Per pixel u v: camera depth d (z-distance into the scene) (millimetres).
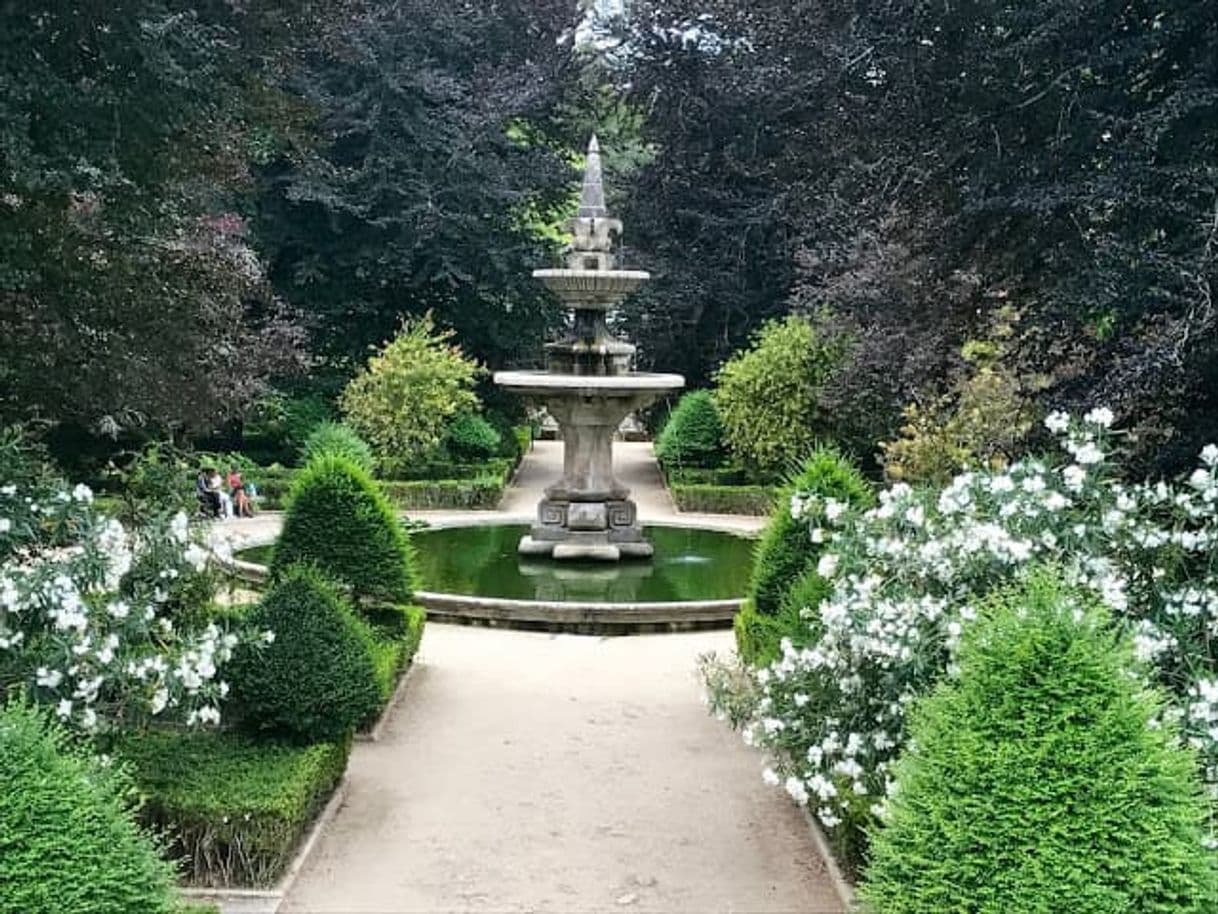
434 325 22328
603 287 12516
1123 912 3109
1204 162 7855
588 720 7836
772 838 5996
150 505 6418
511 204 23766
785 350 18578
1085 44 8328
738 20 23000
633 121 28641
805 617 6086
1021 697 3322
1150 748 3254
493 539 13469
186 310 8648
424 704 8148
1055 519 5172
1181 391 7707
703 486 19109
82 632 5027
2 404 8133
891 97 9484
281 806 5293
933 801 3357
